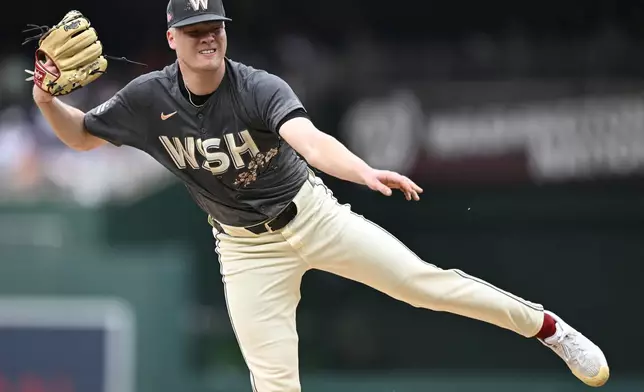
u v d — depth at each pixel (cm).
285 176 1816
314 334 3853
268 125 1695
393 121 4306
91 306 3397
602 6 4594
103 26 5172
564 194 4088
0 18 5194
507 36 4638
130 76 5038
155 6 5169
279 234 1852
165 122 1762
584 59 4294
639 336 3816
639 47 4316
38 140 4669
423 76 4369
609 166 4125
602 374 1894
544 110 4222
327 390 3528
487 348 3834
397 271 1823
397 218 4028
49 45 1725
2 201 3856
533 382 3516
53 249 3416
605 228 3975
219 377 3444
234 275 1889
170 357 3400
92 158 4609
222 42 1684
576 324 3875
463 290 1834
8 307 3397
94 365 3378
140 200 3741
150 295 3409
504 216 4038
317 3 4931
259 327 1878
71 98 4706
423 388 3525
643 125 4162
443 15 4816
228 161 1766
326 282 3875
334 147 1582
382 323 3856
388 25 4897
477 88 4300
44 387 3372
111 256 3447
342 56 4606
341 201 4003
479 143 4216
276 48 4822
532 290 3922
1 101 4850
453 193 4144
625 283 3869
